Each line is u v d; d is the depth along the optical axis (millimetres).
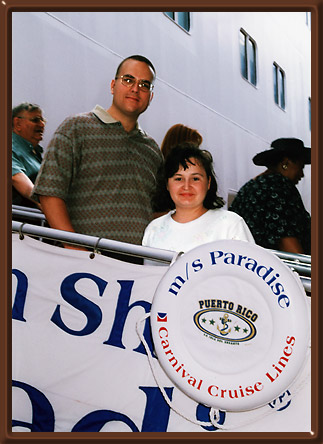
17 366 2496
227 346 2020
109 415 2340
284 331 1961
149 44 5691
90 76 4797
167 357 2031
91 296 2469
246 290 2027
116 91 3139
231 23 7684
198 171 2498
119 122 3107
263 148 8430
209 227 2484
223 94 7270
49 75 4359
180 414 2092
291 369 1951
